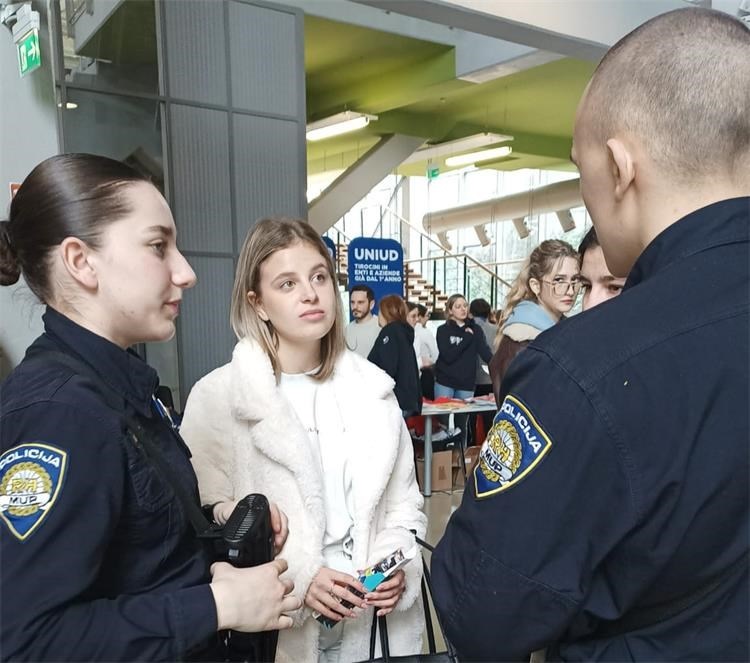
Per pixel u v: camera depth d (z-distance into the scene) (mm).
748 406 500
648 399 507
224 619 667
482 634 563
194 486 795
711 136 548
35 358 676
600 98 606
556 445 525
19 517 562
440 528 3594
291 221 1192
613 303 569
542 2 3766
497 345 1798
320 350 1241
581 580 523
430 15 3564
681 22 574
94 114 4094
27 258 705
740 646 529
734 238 556
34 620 546
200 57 4449
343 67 7305
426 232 13156
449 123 9234
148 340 754
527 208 10766
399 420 1238
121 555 660
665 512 501
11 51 1974
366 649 1137
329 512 1135
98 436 619
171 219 754
